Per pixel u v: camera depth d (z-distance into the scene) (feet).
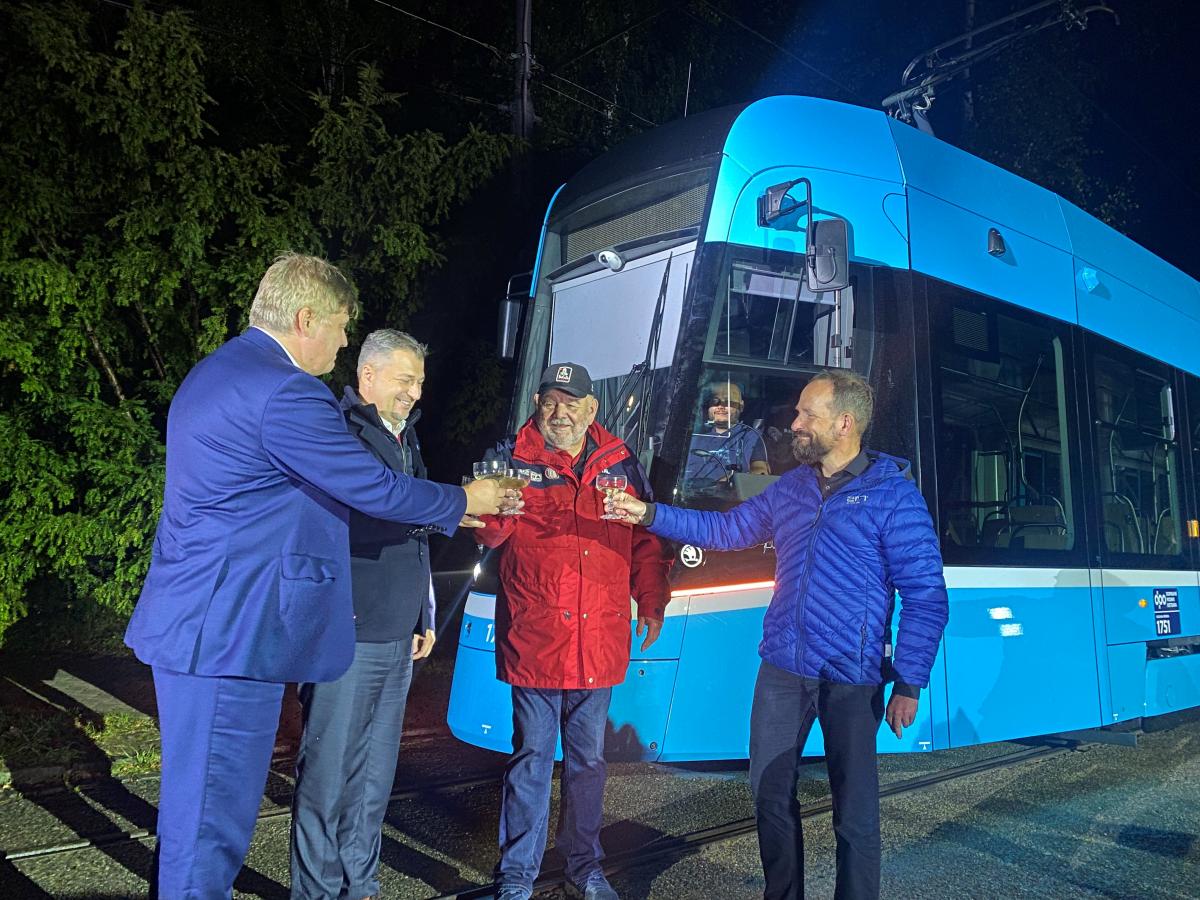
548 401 12.12
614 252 17.88
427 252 28.22
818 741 16.49
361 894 11.26
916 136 19.17
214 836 8.68
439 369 35.96
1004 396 19.02
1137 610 21.34
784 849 10.87
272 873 13.53
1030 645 18.38
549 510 11.93
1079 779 19.34
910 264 17.76
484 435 34.53
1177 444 24.31
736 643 15.40
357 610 10.82
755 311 16.44
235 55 34.91
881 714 10.85
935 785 18.67
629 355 17.16
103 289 23.50
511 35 42.98
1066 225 22.30
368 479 9.21
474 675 16.20
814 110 17.93
